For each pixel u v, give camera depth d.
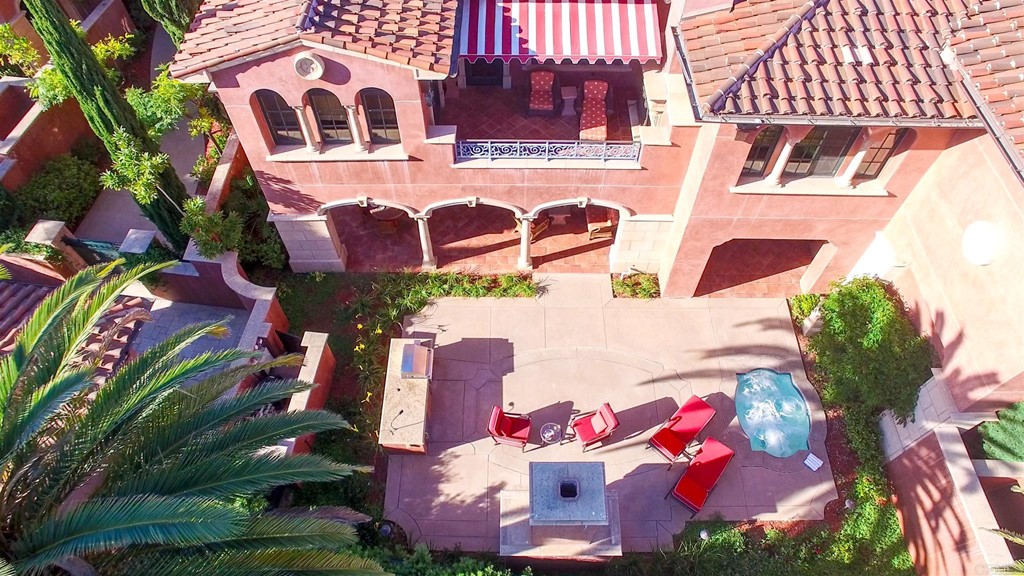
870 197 19.41
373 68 16.81
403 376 20.83
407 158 19.81
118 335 19.05
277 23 16.58
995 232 16.17
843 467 20.61
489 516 19.64
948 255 17.95
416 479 20.25
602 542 18.20
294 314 23.58
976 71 15.19
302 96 17.70
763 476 20.36
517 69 25.20
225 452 12.57
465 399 21.78
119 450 12.12
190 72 16.48
